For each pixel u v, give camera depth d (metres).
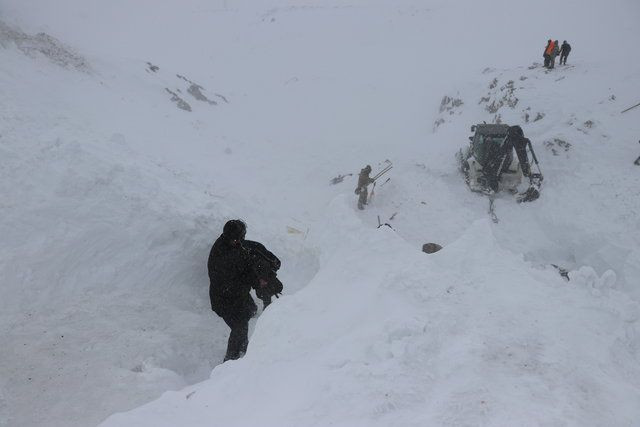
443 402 2.84
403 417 2.80
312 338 3.84
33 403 4.44
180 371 5.43
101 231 6.44
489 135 12.84
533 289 3.94
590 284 4.10
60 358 5.02
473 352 3.23
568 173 12.98
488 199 13.05
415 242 11.92
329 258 4.98
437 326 3.54
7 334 5.26
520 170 13.23
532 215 12.34
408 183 14.13
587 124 14.41
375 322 3.78
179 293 6.56
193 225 6.91
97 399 4.51
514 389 2.92
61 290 5.94
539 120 15.69
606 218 11.23
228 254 5.72
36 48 15.27
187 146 14.40
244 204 10.94
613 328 3.56
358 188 13.21
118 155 8.80
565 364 3.12
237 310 5.68
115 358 5.13
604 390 2.95
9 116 8.63
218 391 3.59
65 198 6.57
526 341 3.35
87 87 14.57
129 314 5.88
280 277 7.39
